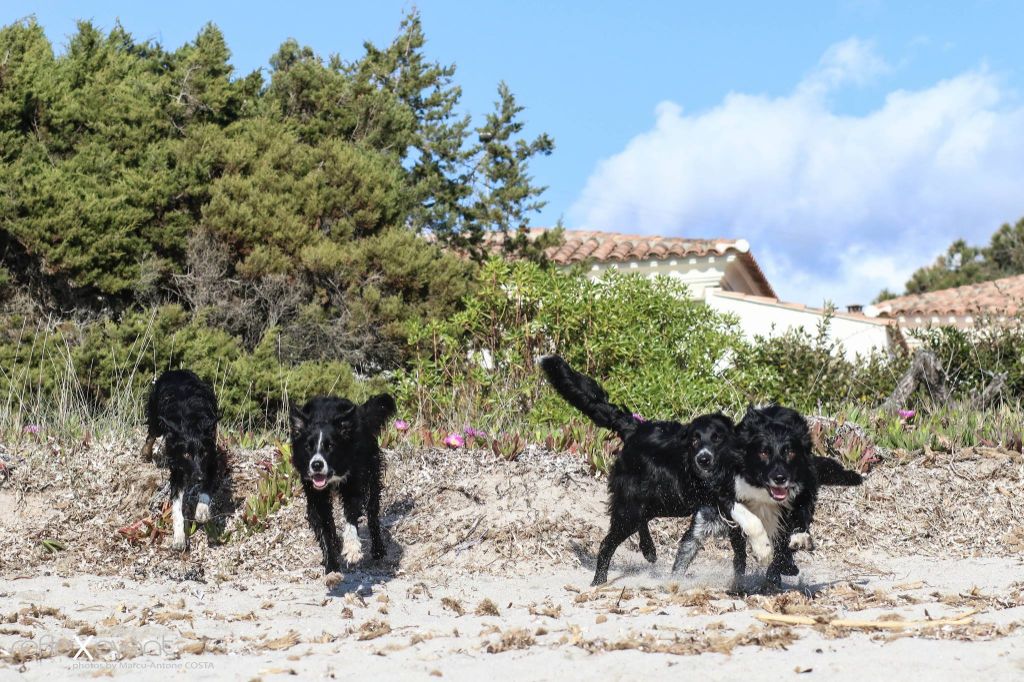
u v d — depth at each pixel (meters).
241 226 14.83
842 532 8.13
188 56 16.62
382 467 7.52
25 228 13.54
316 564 7.36
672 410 11.38
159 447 9.10
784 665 4.27
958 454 9.48
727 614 5.36
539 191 19.70
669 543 7.84
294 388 13.48
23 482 8.50
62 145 15.03
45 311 14.34
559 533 7.71
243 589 6.85
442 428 10.30
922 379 12.04
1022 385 12.57
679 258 18.55
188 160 15.32
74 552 7.61
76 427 9.64
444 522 7.94
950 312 18.97
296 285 15.00
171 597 6.50
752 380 12.27
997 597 5.72
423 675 4.42
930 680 3.96
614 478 6.84
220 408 12.42
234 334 14.97
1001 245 40.28
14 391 11.34
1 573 7.18
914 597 5.87
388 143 18.94
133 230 14.52
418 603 6.26
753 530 6.00
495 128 19.88
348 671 4.55
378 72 20.83
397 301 14.84
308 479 6.80
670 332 12.69
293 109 18.19
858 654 4.37
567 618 5.57
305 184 15.66
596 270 19.14
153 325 13.16
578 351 12.26
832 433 9.65
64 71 15.68
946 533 8.20
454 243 19.41
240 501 8.37
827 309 13.85
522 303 12.88
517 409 11.53
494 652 4.82
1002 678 3.91
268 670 4.57
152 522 7.79
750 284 21.38
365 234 16.30
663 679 4.16
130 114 15.38
